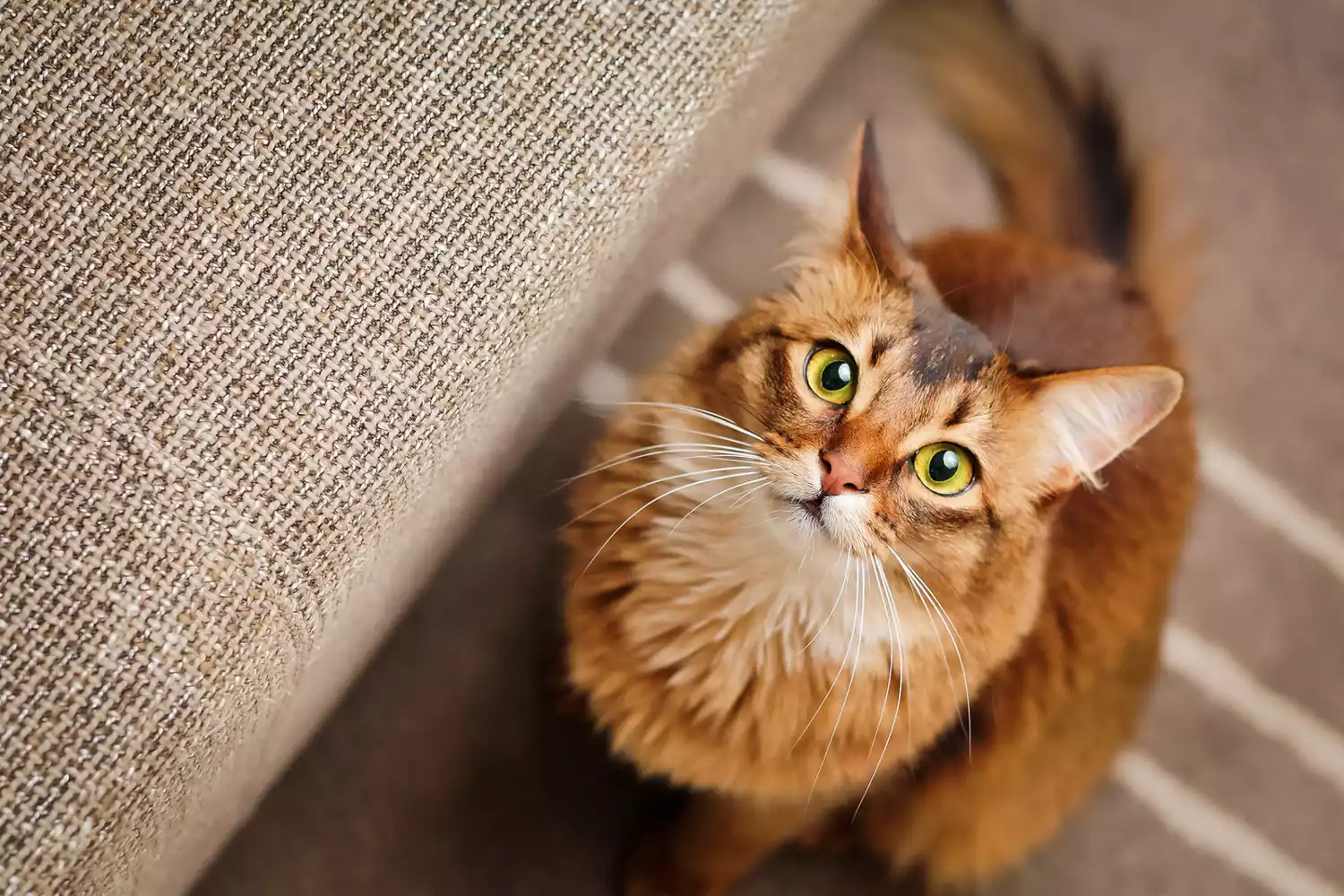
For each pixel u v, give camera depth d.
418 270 0.58
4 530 0.56
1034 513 0.68
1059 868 0.85
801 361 0.68
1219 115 0.92
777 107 0.75
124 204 0.57
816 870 0.84
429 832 0.83
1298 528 0.89
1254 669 0.88
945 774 0.77
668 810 0.83
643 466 0.72
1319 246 0.91
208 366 0.57
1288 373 0.90
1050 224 0.80
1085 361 0.71
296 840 0.82
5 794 0.55
